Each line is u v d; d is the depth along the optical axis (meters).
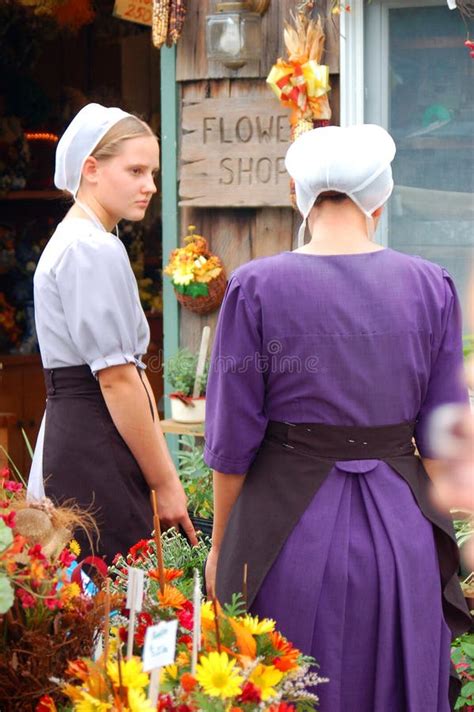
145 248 7.50
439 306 2.61
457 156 4.70
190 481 4.71
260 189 4.88
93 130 3.41
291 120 4.62
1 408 6.79
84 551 3.34
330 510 2.53
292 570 2.52
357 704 2.54
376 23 4.69
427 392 2.64
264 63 4.81
